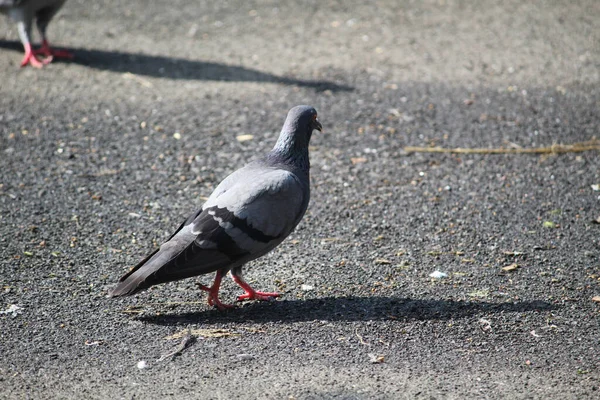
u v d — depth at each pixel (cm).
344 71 1561
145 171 1161
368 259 920
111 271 884
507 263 909
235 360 711
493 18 1870
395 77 1537
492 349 734
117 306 811
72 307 804
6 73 1520
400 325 775
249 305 823
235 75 1538
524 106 1404
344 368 700
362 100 1429
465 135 1295
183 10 1919
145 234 977
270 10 1923
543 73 1554
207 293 849
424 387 671
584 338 752
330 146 1256
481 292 841
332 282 866
